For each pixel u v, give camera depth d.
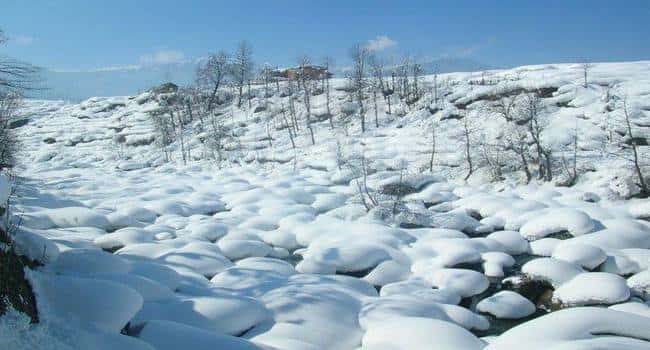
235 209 36.41
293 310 16.31
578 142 42.53
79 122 88.31
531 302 19.23
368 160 47.34
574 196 33.84
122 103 94.31
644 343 11.36
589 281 18.83
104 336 10.69
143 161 64.94
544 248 25.44
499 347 12.70
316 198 39.28
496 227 30.97
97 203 39.16
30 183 48.06
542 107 45.53
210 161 60.12
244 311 15.35
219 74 80.75
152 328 12.75
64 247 23.67
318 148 55.81
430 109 58.94
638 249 23.81
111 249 25.80
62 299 11.64
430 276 21.88
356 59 69.50
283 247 28.52
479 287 20.69
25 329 9.26
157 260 22.17
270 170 52.41
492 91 55.34
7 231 13.80
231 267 22.30
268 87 83.12
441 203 36.28
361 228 29.20
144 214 34.56
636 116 43.09
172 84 91.62
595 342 11.08
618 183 33.38
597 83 54.25
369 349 14.20
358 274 23.44
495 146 44.44
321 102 70.50
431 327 14.31
